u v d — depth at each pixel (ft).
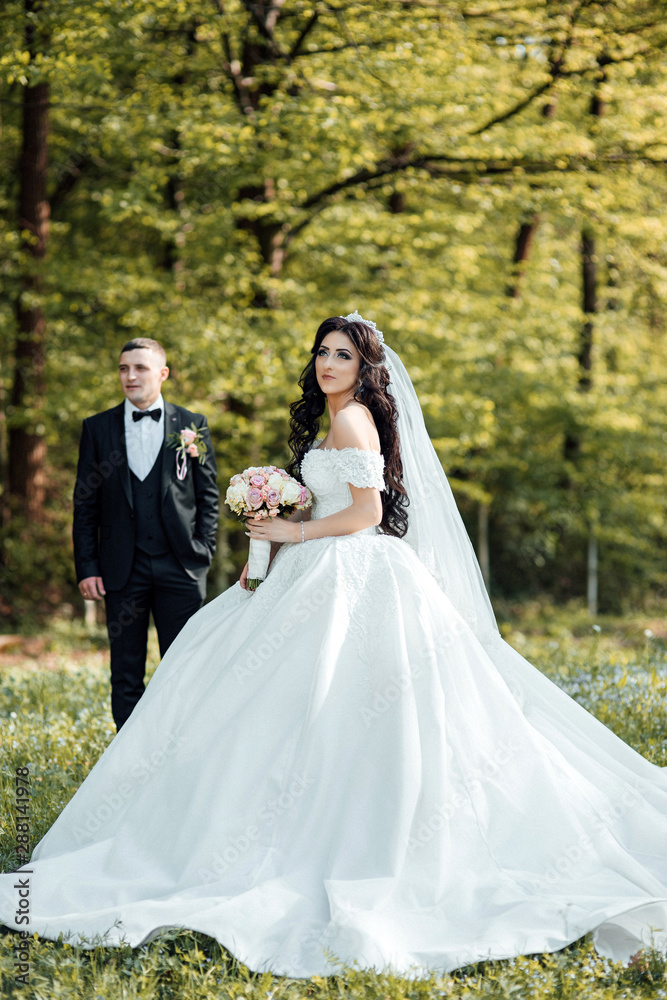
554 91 33.30
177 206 38.34
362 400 11.81
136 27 27.50
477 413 36.76
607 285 48.88
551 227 47.73
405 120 29.71
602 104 39.29
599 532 46.65
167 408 14.80
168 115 28.99
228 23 30.01
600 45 31.09
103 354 36.63
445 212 38.65
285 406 36.50
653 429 46.91
